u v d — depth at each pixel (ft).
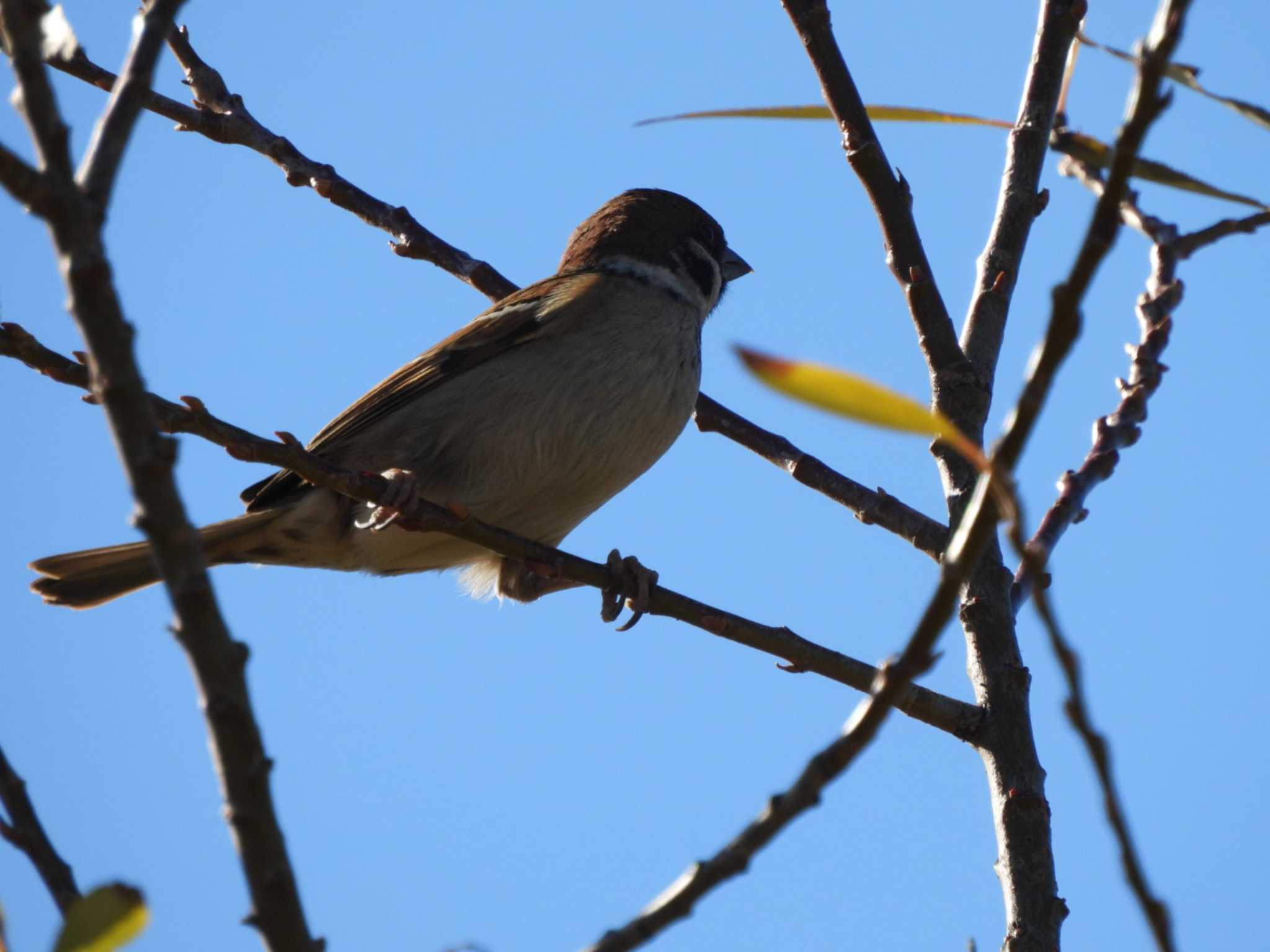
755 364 11.77
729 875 15.66
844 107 29.58
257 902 14.92
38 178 14.02
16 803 17.99
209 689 14.74
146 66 15.81
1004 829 26.35
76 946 14.40
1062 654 13.91
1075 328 13.12
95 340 14.30
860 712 15.39
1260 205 20.42
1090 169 32.22
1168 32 13.07
